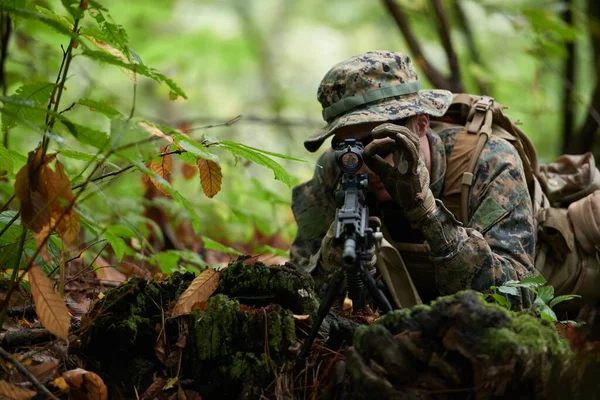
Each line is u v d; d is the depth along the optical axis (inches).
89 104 123.0
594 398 104.3
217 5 580.1
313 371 119.5
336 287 113.0
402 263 139.9
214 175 135.2
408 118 158.2
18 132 308.8
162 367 124.6
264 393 118.9
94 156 119.0
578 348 107.5
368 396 104.7
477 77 316.2
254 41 564.7
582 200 171.5
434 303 109.7
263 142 486.9
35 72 261.1
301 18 699.4
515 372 102.4
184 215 239.0
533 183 173.9
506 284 135.9
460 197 161.3
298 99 587.8
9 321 132.6
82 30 126.0
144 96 491.2
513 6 291.9
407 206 139.0
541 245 170.2
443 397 105.7
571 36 265.0
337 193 122.8
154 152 114.3
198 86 496.7
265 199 257.3
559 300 136.4
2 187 189.6
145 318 125.4
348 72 157.3
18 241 131.6
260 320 119.8
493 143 164.1
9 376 115.2
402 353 106.6
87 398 117.0
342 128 157.4
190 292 125.3
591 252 165.0
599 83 287.3
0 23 196.1
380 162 134.4
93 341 124.6
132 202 230.1
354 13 618.2
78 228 121.1
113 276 186.5
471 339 103.7
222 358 120.9
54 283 155.1
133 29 428.8
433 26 338.3
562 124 319.9
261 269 126.6
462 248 143.2
